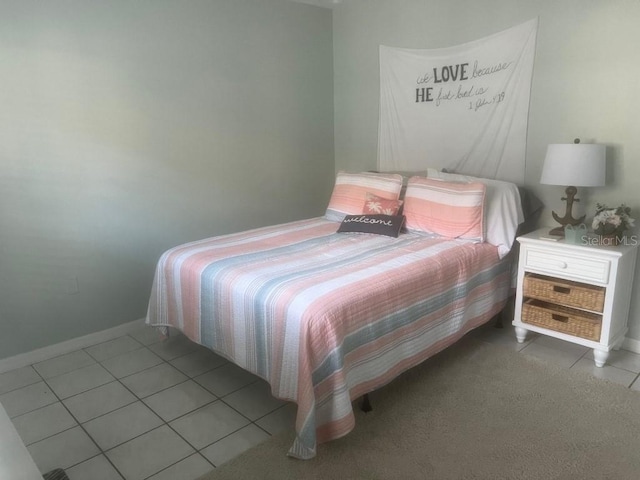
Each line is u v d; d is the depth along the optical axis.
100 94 2.79
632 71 2.48
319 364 1.78
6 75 2.45
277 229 3.10
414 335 2.21
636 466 1.75
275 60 3.67
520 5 2.87
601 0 2.54
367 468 1.77
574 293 2.50
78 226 2.82
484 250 2.66
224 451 1.92
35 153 2.60
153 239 3.17
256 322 2.01
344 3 3.87
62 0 2.58
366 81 3.87
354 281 2.04
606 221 2.43
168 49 3.05
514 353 2.65
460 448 1.87
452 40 3.25
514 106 3.00
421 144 3.59
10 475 0.90
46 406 2.28
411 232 2.97
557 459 1.79
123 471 1.82
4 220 2.55
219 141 3.42
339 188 3.44
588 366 2.50
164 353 2.81
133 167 3.00
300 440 1.76
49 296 2.76
